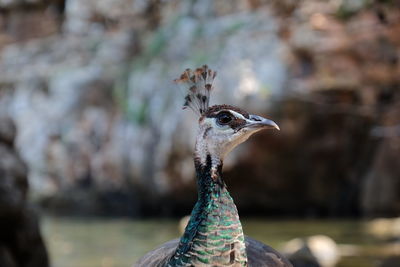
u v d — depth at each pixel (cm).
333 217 2059
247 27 2097
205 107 525
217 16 2242
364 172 2011
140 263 585
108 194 2267
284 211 2117
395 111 1906
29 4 2664
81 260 1383
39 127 2394
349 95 1894
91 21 2580
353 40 1798
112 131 2273
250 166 1978
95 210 2281
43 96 2447
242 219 2059
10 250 1085
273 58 1948
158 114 2122
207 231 474
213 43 2130
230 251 471
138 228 1903
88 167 2303
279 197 2067
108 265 1319
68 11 2638
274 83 1922
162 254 576
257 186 2039
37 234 1129
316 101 1898
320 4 1869
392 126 1911
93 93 2338
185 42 2220
